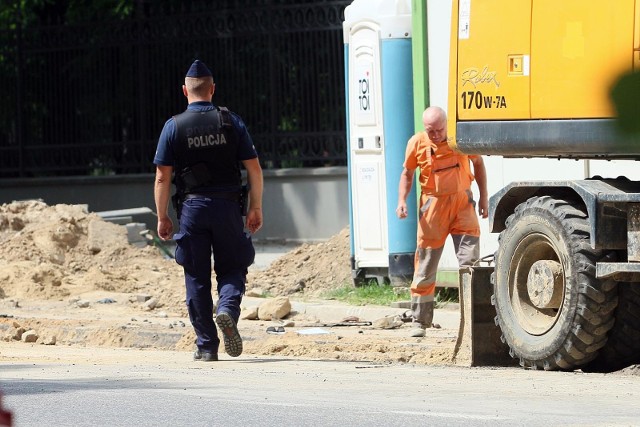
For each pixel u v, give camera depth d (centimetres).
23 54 7319
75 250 5138
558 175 3762
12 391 2131
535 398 2039
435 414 1805
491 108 2731
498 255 2739
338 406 1911
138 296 4525
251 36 6581
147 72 6975
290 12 6444
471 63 2778
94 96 7162
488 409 1877
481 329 2827
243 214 2812
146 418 1778
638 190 2525
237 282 2795
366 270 4534
